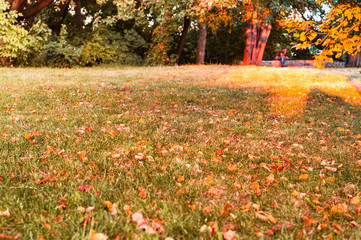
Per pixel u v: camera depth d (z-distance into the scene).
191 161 3.62
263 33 20.73
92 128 4.83
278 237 2.19
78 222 2.21
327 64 25.42
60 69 15.17
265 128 5.45
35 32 16.75
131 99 7.61
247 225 2.31
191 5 12.73
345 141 4.78
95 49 17.77
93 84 9.84
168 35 19.23
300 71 14.40
